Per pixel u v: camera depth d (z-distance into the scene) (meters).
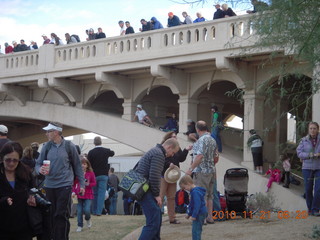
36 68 21.42
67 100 21.89
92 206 12.76
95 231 10.34
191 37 16.92
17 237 6.40
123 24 19.53
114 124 20.31
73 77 20.88
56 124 8.45
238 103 20.62
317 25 8.12
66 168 8.41
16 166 6.36
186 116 18.33
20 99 23.20
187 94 18.36
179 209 12.80
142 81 19.69
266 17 8.55
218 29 16.14
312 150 10.64
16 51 22.75
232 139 19.97
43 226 6.54
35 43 23.09
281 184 15.10
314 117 13.22
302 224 9.84
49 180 8.37
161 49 17.58
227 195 10.95
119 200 19.67
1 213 6.25
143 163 7.48
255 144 15.71
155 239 7.54
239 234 9.12
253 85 16.38
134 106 20.03
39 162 8.48
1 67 22.75
